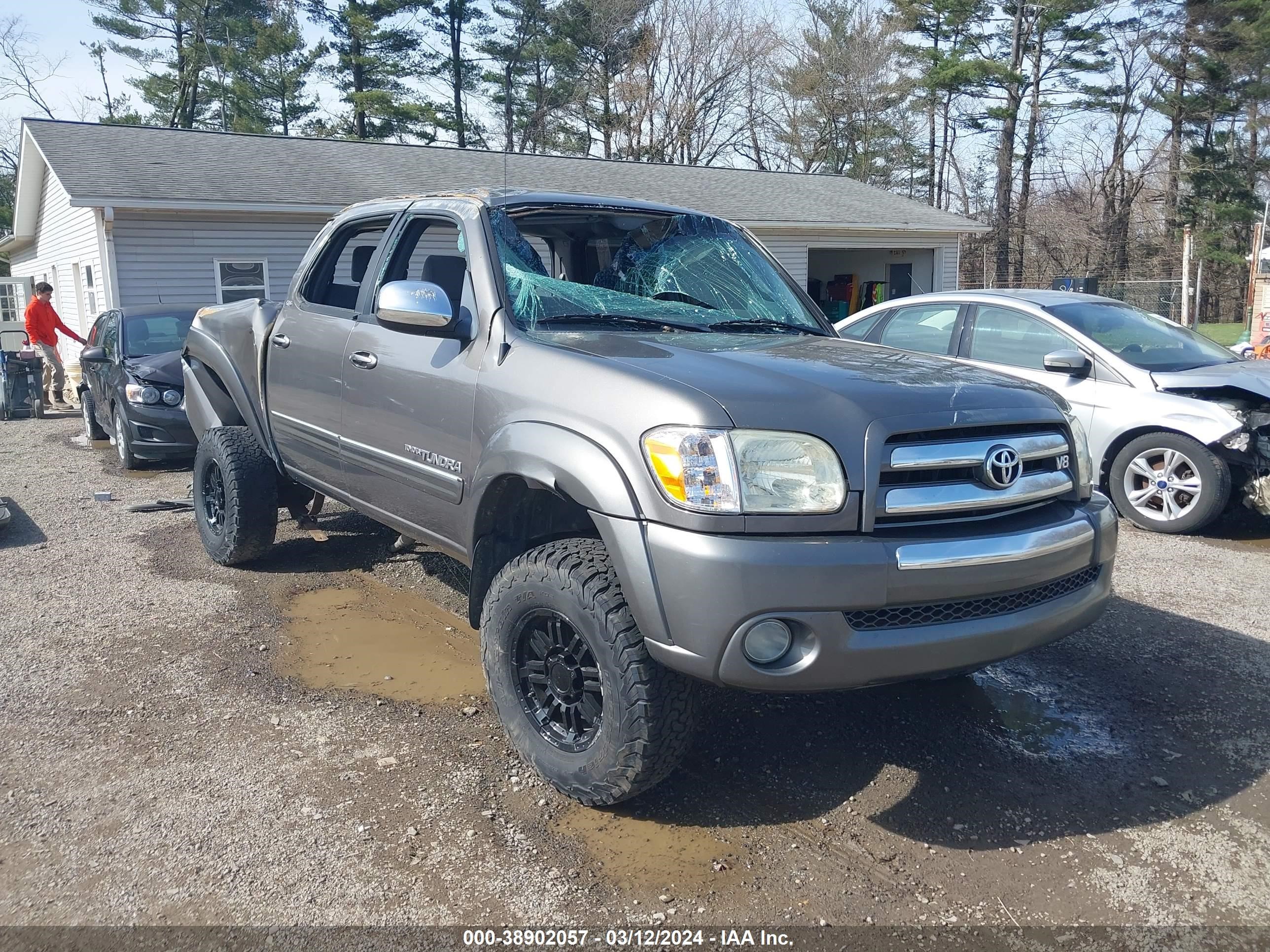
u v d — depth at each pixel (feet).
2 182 139.54
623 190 67.77
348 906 8.97
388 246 14.44
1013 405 10.43
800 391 9.69
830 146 134.51
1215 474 21.68
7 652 14.69
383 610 16.83
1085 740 12.56
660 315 13.01
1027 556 9.72
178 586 17.92
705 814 10.62
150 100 139.23
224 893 9.12
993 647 9.69
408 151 68.08
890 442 9.45
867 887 9.45
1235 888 9.57
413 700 13.24
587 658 10.37
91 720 12.50
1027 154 134.72
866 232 73.46
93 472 30.42
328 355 14.84
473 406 11.61
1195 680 14.42
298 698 13.24
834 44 131.03
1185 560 20.48
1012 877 9.66
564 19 124.98
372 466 13.96
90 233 55.21
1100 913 9.16
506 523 11.78
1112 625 16.63
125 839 9.93
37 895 9.05
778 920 8.93
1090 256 137.08
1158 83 129.59
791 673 9.05
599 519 9.63
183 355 20.53
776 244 69.82
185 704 13.00
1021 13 121.70
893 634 9.23
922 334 26.73
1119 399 22.80
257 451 18.11
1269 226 91.25
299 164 59.00
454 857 9.71
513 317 11.85
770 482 9.07
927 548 9.23
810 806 10.84
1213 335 97.25
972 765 11.86
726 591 8.84
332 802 10.64
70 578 18.42
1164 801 11.16
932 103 132.36
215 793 10.80
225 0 130.41
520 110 131.54
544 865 9.63
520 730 11.00
